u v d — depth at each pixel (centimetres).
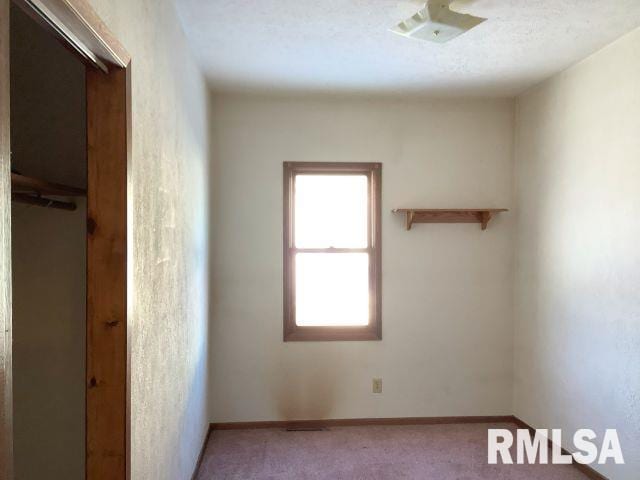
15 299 138
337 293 317
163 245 167
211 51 235
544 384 283
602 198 231
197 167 245
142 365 139
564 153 264
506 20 202
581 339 247
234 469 250
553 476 242
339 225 318
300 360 310
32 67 140
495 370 318
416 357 317
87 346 118
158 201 159
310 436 293
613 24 206
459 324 319
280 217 310
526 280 305
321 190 317
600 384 231
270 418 309
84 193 136
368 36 219
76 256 140
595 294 236
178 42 194
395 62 252
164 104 168
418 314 317
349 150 314
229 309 307
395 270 316
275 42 225
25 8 85
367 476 243
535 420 293
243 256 308
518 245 316
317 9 192
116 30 115
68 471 140
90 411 118
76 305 140
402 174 317
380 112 316
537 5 189
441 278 318
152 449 151
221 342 306
